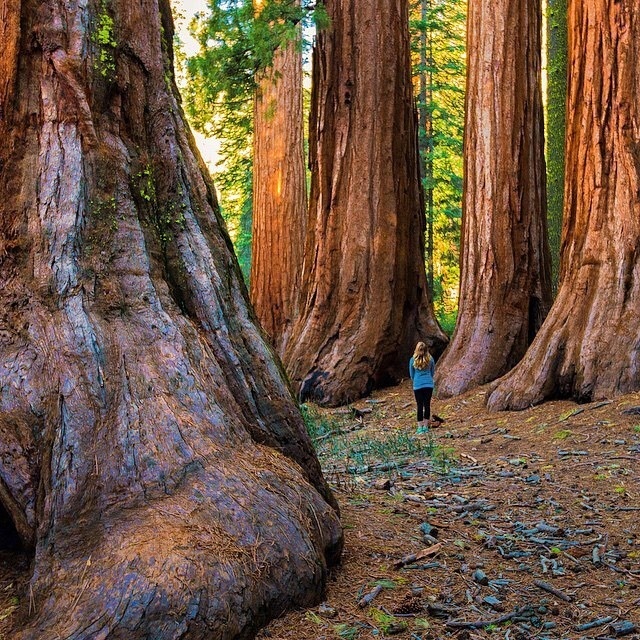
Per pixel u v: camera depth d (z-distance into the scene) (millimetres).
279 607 3193
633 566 4246
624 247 9406
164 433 3422
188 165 4523
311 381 13688
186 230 4312
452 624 3377
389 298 14156
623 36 9523
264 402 4242
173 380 3645
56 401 3328
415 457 8242
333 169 14539
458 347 12477
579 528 4988
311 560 3408
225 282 4441
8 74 3803
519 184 12453
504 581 3967
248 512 3326
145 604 2742
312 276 14695
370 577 3822
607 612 3604
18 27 3832
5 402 3322
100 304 3680
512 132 12422
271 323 20062
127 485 3211
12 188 3758
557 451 7523
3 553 3299
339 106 14508
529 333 12523
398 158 14531
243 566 3084
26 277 3646
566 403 9258
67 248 3699
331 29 14531
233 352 4176
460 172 27609
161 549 2936
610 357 9016
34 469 3213
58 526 3049
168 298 3971
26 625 2775
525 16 12523
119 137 4098
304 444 4371
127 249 3896
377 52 14359
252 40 12336
